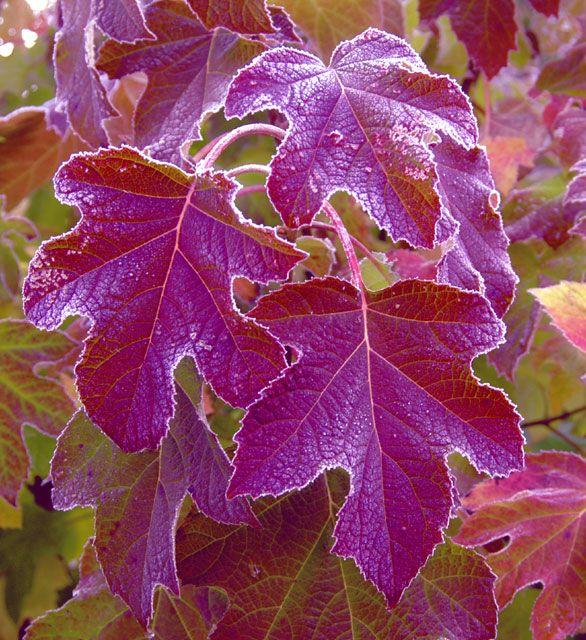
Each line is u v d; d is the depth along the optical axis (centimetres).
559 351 101
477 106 106
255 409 46
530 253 86
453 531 69
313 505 55
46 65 118
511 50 83
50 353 73
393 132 47
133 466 53
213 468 52
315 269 65
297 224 46
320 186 47
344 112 48
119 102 78
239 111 47
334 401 48
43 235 114
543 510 68
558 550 67
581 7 110
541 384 113
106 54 60
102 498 53
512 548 68
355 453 47
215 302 48
